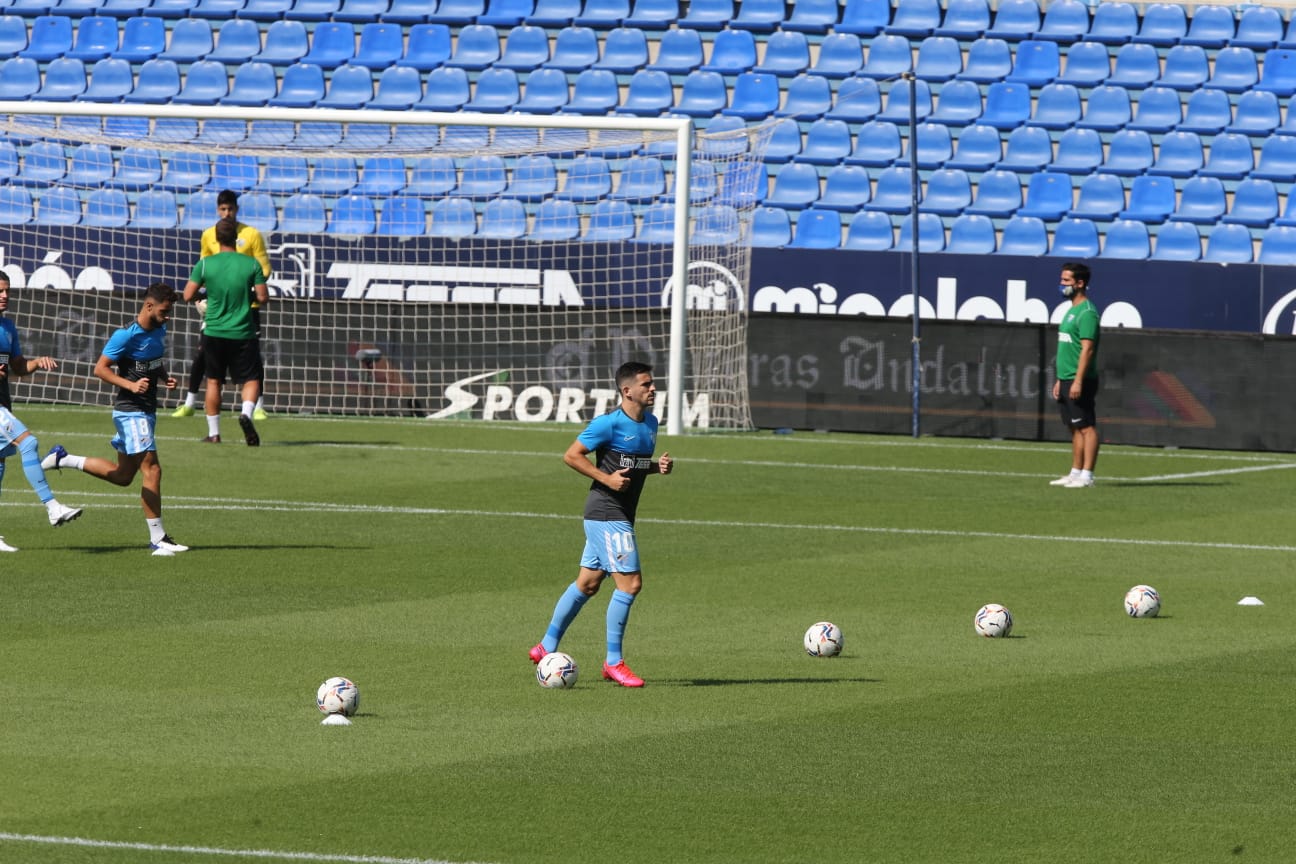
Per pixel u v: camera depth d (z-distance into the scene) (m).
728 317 80.56
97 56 106.38
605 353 80.00
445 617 38.06
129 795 23.98
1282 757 27.05
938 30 103.19
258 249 69.75
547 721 28.81
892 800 24.39
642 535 50.56
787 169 96.94
